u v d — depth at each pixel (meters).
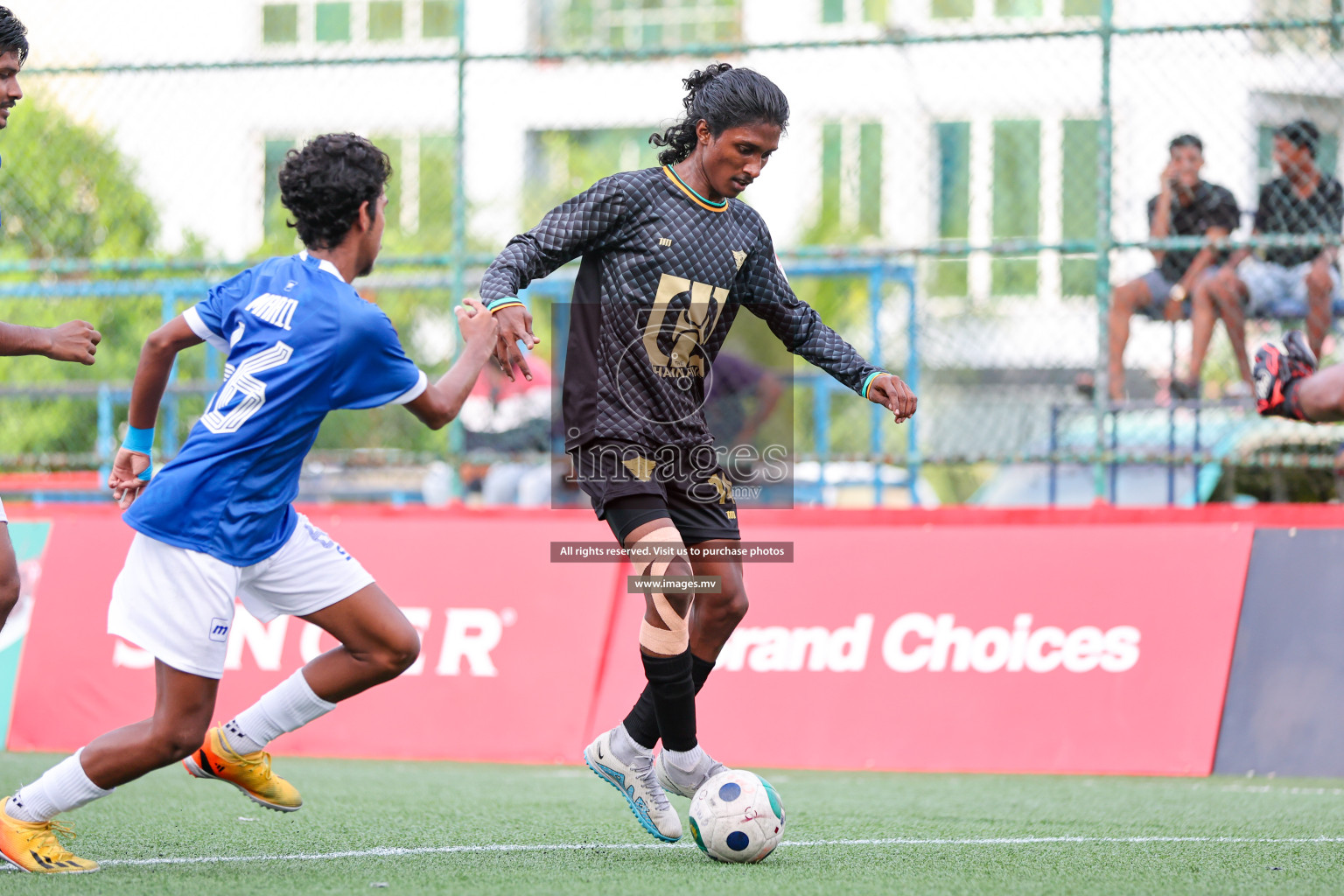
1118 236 28.20
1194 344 24.78
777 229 45.62
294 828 14.46
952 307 38.56
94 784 11.30
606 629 21.34
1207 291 24.66
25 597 22.72
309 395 11.06
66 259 25.59
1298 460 22.22
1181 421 26.22
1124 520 20.81
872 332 28.64
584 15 52.25
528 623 21.59
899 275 28.89
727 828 12.13
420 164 35.06
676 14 54.12
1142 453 23.48
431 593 22.00
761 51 22.25
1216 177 29.45
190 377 31.56
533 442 31.53
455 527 22.42
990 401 33.78
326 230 11.50
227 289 11.57
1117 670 19.95
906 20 49.09
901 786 18.70
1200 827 14.98
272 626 21.59
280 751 21.47
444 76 28.64
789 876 11.62
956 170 38.62
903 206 43.00
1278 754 19.27
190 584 10.88
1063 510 21.03
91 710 21.83
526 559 22.00
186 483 10.88
